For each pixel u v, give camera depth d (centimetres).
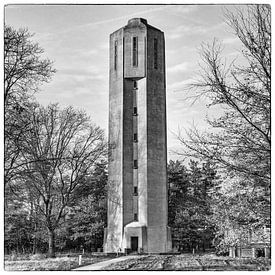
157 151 6756
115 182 6675
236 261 3656
